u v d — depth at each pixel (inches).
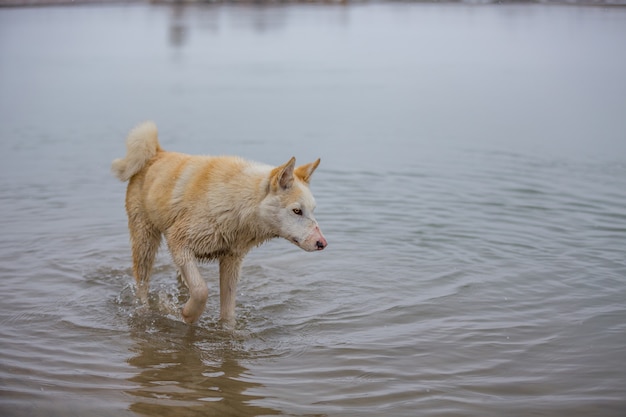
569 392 187.5
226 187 230.2
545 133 525.3
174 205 236.7
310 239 220.8
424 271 278.4
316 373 200.1
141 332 230.8
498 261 286.0
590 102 644.7
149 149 254.8
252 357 211.8
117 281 275.6
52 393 185.3
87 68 922.1
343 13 1904.5
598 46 1036.5
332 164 440.5
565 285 261.4
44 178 411.5
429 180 404.2
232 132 533.0
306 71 892.0
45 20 1649.9
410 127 553.3
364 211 350.3
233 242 234.8
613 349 211.8
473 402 182.5
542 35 1186.6
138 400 183.0
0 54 1057.5
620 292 254.1
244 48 1147.9
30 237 314.8
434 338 221.6
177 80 821.9
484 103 653.9
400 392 188.1
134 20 1702.8
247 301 257.0
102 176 418.3
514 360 206.1
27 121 576.7
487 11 1788.9
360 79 819.4
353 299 255.6
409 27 1425.9
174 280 286.0
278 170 222.2
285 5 2404.0
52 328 229.8
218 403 181.9
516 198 369.4
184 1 2605.8
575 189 383.9
